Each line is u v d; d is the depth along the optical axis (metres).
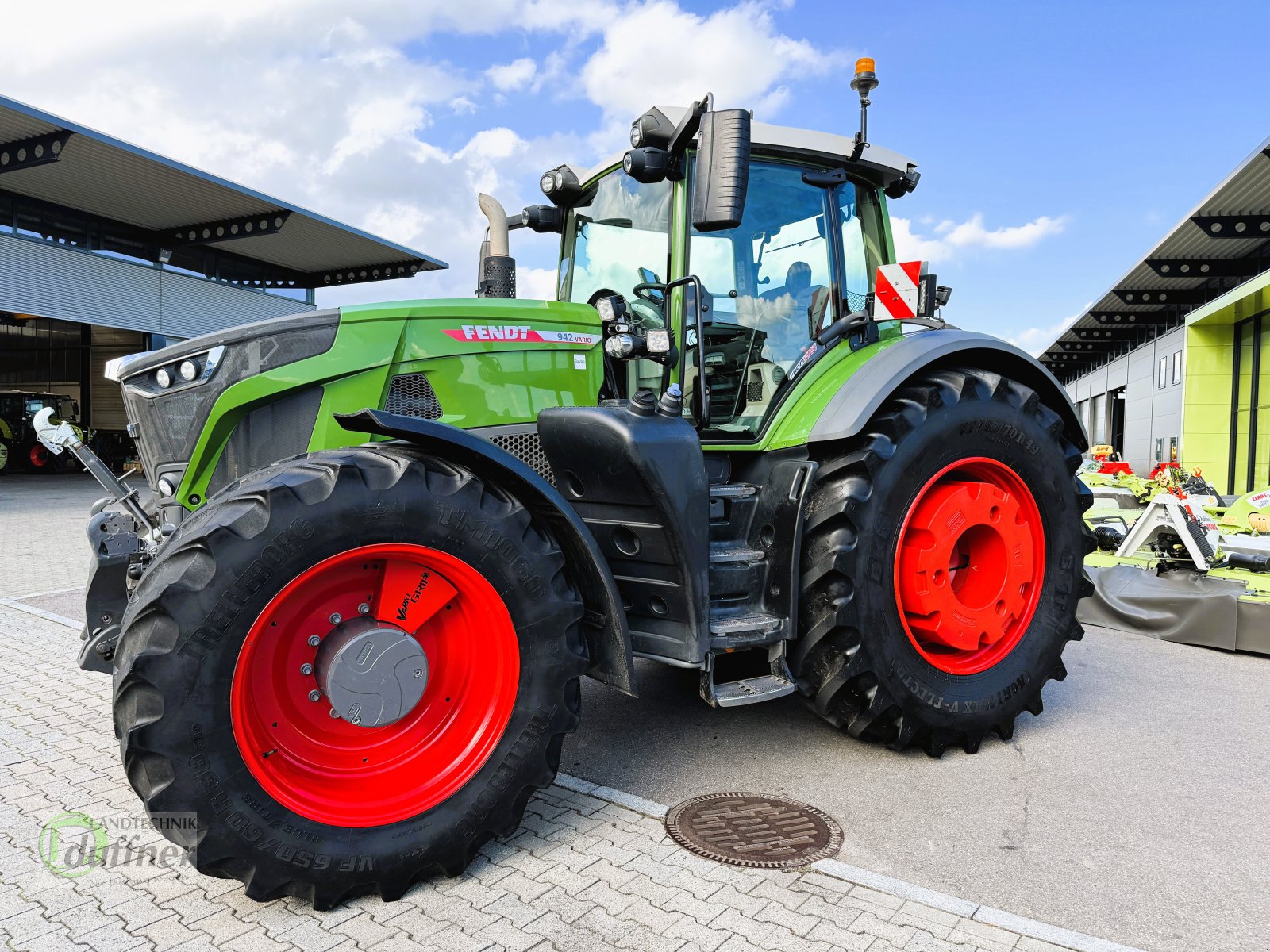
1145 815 2.77
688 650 2.81
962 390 3.34
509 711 2.44
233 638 2.08
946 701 3.23
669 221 3.31
